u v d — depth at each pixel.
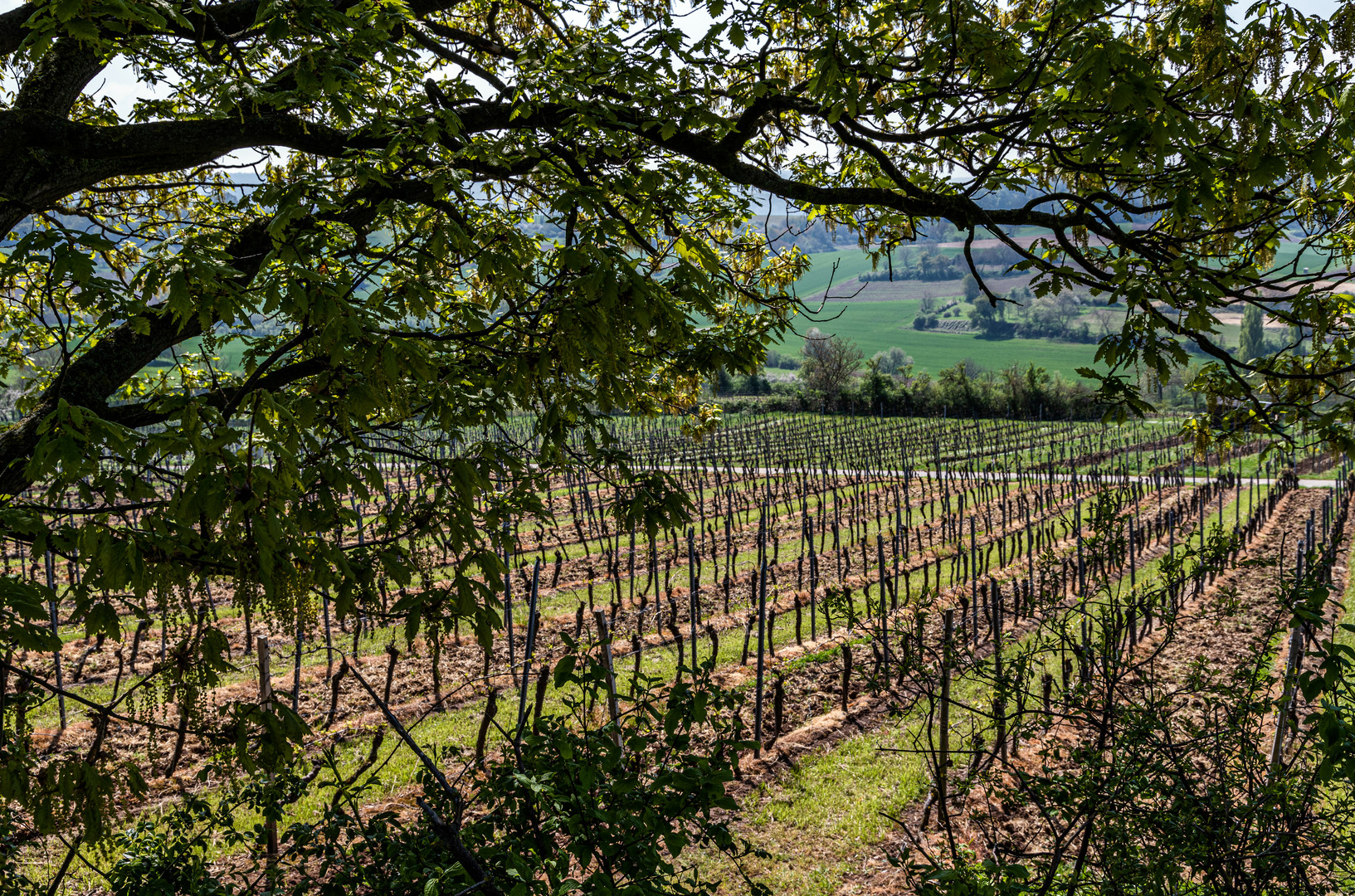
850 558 22.19
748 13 4.42
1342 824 4.46
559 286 3.30
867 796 9.29
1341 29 3.38
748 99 5.05
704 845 3.46
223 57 4.40
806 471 35.47
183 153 3.76
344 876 4.17
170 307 2.65
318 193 3.29
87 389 4.00
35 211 3.03
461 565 3.19
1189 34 3.67
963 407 62.53
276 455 2.62
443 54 5.55
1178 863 4.65
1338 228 4.32
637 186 4.54
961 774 9.38
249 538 2.60
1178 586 5.20
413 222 3.52
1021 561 21.50
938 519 27.58
